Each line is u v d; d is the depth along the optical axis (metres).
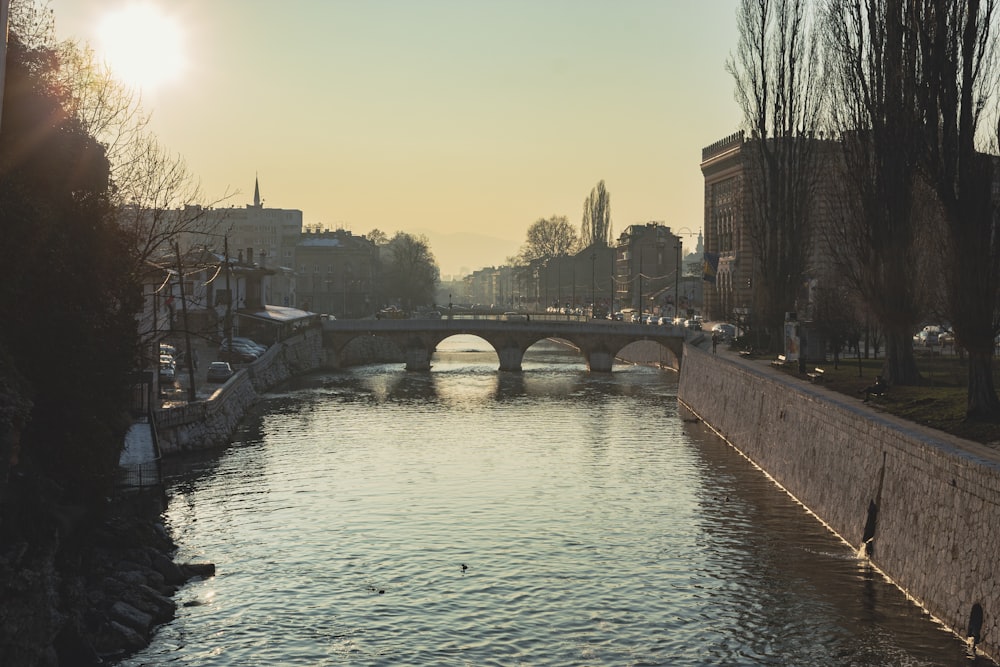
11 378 36.78
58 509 39.91
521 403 115.50
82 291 45.44
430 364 168.88
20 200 39.97
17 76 43.59
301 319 154.25
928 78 50.00
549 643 41.31
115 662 38.53
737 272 157.62
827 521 56.81
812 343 94.75
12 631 31.52
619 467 75.69
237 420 95.38
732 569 49.59
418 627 42.91
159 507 58.06
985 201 47.16
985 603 36.88
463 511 61.88
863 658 38.44
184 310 84.31
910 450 44.91
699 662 39.19
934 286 68.25
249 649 40.31
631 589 47.34
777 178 101.75
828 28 70.06
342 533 56.59
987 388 48.75
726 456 80.25
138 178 62.53
